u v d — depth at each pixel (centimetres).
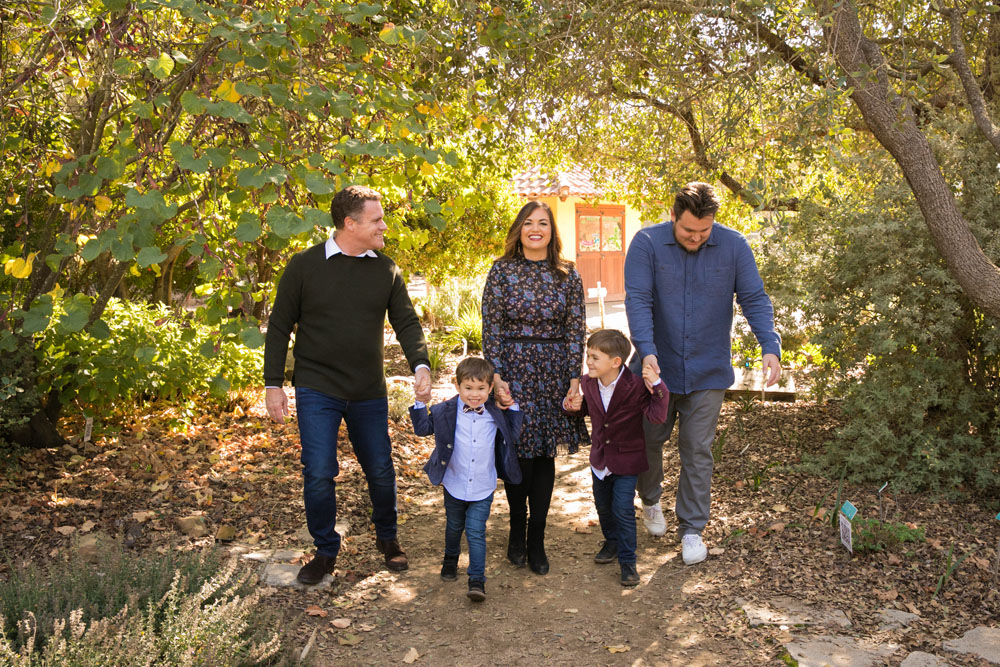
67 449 518
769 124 505
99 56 434
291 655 280
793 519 436
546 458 396
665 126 700
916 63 498
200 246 339
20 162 493
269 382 364
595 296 2102
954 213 428
